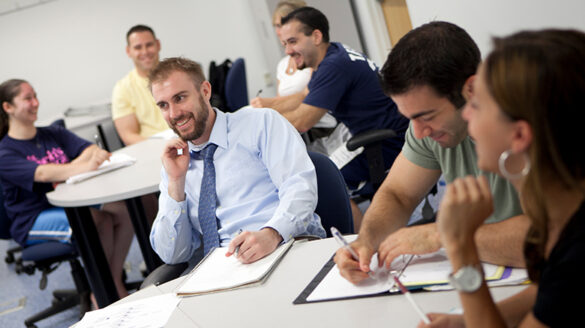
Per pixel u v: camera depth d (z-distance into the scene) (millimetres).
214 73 4816
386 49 4156
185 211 1838
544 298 776
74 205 2451
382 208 1426
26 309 3396
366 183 2678
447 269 1158
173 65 1813
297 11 2754
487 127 789
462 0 2566
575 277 743
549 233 819
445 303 1058
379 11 4062
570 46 734
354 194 2729
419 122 1197
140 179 2533
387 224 1385
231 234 1813
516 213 1297
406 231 1258
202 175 1871
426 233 1225
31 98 2984
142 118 3934
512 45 765
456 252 849
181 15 5719
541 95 729
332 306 1160
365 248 1285
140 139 3787
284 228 1579
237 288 1347
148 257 2871
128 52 3896
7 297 3658
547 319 766
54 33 5562
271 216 1798
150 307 1362
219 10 5727
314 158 1821
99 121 4812
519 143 771
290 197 1688
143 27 3865
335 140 2967
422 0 2896
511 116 759
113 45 5660
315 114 2635
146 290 1485
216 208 1854
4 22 5473
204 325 1222
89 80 5699
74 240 2812
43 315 3045
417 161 1466
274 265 1413
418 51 1143
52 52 5598
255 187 1846
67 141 3186
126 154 3070
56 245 2814
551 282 773
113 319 1341
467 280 838
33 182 2861
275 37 5023
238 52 5828
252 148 1842
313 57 2783
